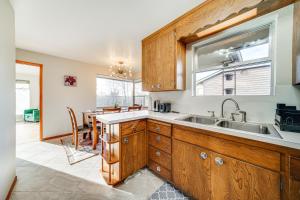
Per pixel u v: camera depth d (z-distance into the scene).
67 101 3.96
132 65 4.73
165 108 2.31
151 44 2.33
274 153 0.90
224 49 1.83
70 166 2.14
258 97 1.46
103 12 1.78
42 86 3.48
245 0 1.26
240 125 1.50
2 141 1.34
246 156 1.02
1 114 1.33
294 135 0.94
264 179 0.94
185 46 2.13
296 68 1.14
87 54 3.55
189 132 1.42
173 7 1.68
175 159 1.56
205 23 1.56
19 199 1.44
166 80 2.06
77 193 1.53
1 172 1.32
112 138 1.73
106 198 1.46
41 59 3.46
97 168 2.08
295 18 1.19
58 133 3.76
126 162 1.74
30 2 1.58
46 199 1.44
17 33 2.39
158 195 1.51
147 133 1.98
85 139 3.51
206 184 1.26
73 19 1.95
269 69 1.48
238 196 1.06
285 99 1.30
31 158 2.41
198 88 2.08
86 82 4.41
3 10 1.39
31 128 4.92
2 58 1.36
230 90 1.78
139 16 1.87
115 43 2.83
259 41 1.55
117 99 5.70
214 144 1.21
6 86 1.46
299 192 0.81
